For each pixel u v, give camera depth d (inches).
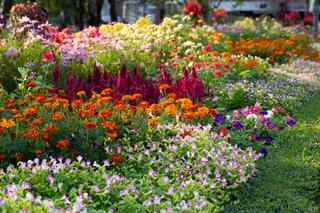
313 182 229.0
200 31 530.0
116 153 232.1
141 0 1078.4
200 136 250.4
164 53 447.5
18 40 382.0
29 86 292.0
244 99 351.6
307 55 553.9
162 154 235.1
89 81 327.3
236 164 229.3
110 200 194.4
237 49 528.7
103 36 446.6
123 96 272.4
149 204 186.7
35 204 175.6
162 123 262.4
